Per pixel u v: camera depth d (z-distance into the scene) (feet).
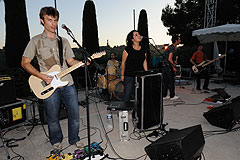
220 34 26.27
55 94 7.16
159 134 9.03
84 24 27.04
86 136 9.10
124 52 9.98
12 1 19.61
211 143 8.01
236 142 8.09
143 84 8.59
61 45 7.23
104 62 28.86
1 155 7.50
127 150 7.64
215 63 30.58
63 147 8.03
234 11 39.86
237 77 23.80
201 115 11.85
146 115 8.98
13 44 19.95
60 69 7.02
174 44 14.38
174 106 13.93
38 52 6.86
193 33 24.49
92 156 6.83
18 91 17.85
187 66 35.83
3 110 9.29
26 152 7.73
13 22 19.81
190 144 5.35
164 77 15.67
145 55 10.21
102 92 18.94
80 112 13.29
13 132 9.84
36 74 6.64
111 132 9.55
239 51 32.73
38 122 11.21
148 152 5.82
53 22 6.51
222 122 9.35
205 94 18.06
